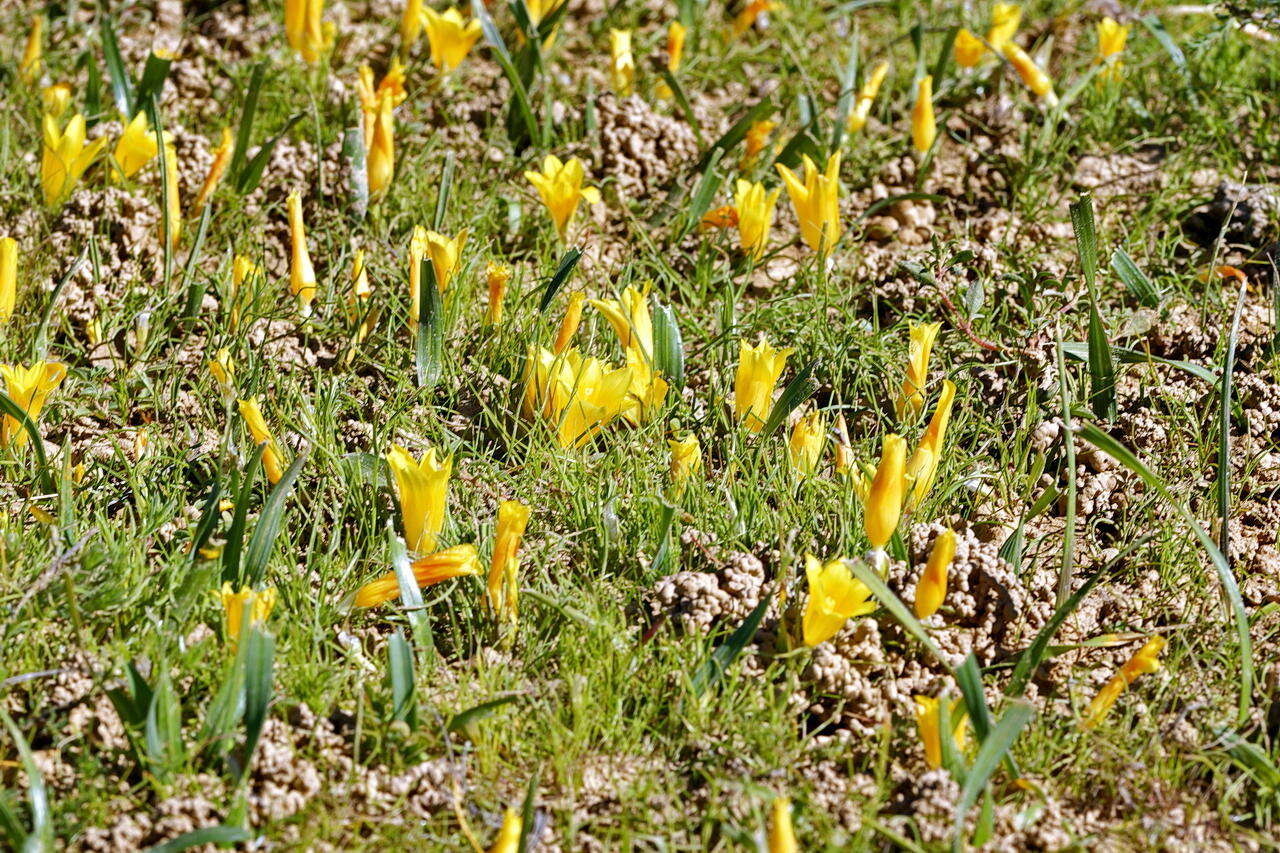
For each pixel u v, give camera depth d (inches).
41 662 162.4
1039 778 161.2
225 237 243.9
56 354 220.1
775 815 138.2
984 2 318.3
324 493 191.2
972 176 271.1
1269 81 293.1
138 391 212.8
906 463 184.7
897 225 259.6
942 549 160.6
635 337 200.7
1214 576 188.1
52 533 176.7
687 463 189.3
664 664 168.1
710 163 246.2
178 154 253.1
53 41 298.4
